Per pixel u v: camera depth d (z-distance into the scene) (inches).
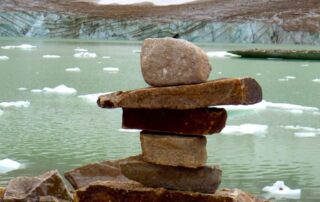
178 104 288.2
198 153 290.8
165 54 289.1
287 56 2054.6
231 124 769.6
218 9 3646.7
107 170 402.6
